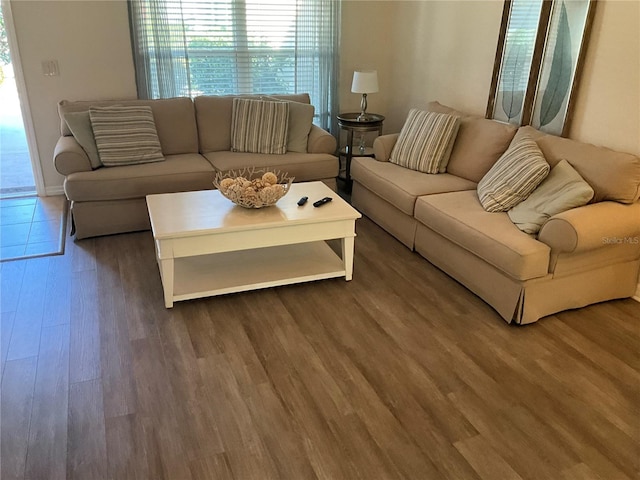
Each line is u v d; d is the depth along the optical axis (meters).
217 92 4.62
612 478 1.77
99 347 2.41
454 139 3.77
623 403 2.13
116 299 2.82
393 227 3.70
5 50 4.26
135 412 2.02
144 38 4.13
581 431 1.97
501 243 2.60
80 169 3.51
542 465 1.81
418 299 2.91
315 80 4.86
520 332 2.62
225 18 4.39
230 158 3.93
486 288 2.81
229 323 2.63
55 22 3.93
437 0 4.27
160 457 1.81
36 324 2.57
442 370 2.31
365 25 4.89
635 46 2.74
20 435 1.90
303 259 3.18
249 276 2.95
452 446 1.89
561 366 2.36
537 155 2.94
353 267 3.29
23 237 3.56
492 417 2.04
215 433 1.92
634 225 2.56
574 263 2.63
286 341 2.50
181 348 2.42
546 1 3.18
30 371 2.24
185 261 3.13
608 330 2.65
